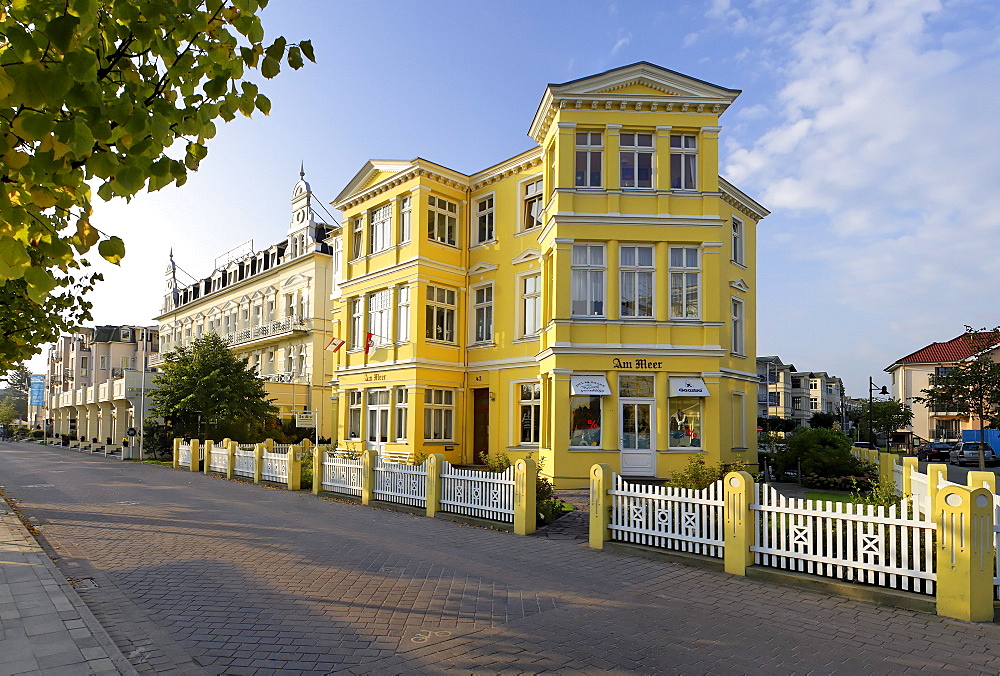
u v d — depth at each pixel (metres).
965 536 7.03
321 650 6.19
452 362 25.39
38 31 2.87
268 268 43.16
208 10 3.67
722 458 21.48
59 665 5.54
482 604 7.70
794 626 6.89
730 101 19.20
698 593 8.16
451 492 14.01
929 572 7.43
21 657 5.72
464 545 11.16
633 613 7.36
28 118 2.94
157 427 36.62
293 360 39.78
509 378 23.86
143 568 9.56
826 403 94.50
